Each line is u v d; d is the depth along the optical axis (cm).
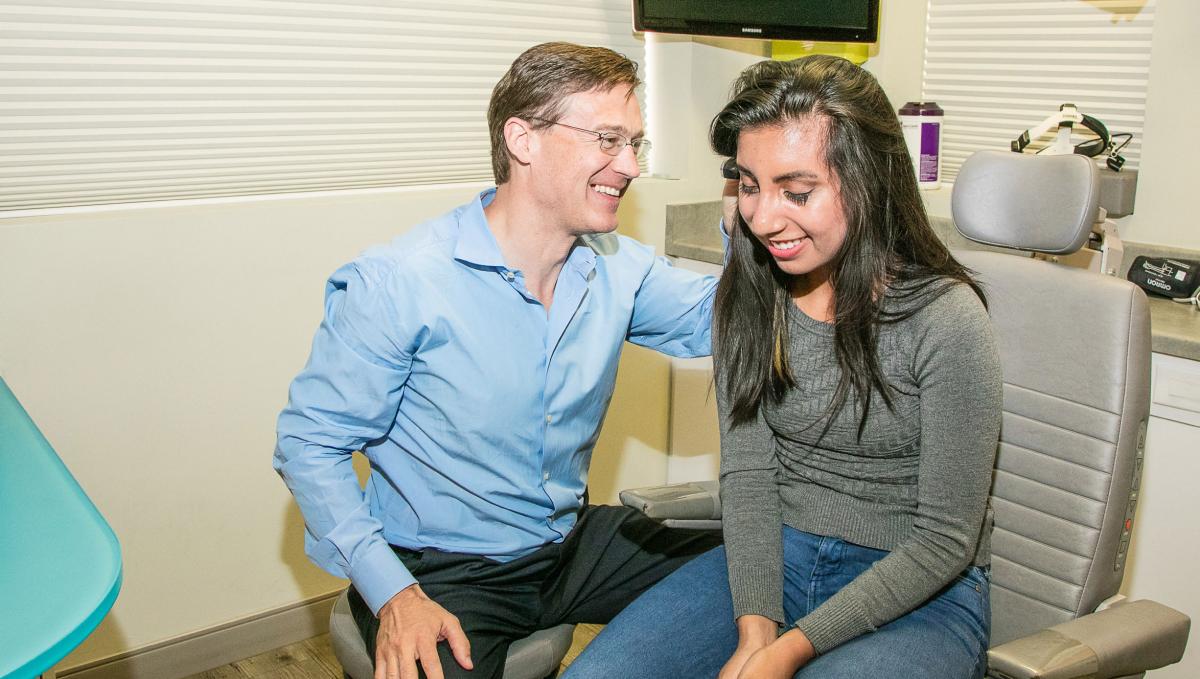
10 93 186
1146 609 137
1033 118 258
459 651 140
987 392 134
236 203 217
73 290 198
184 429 215
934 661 131
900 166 138
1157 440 196
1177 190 225
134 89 197
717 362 156
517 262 157
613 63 152
